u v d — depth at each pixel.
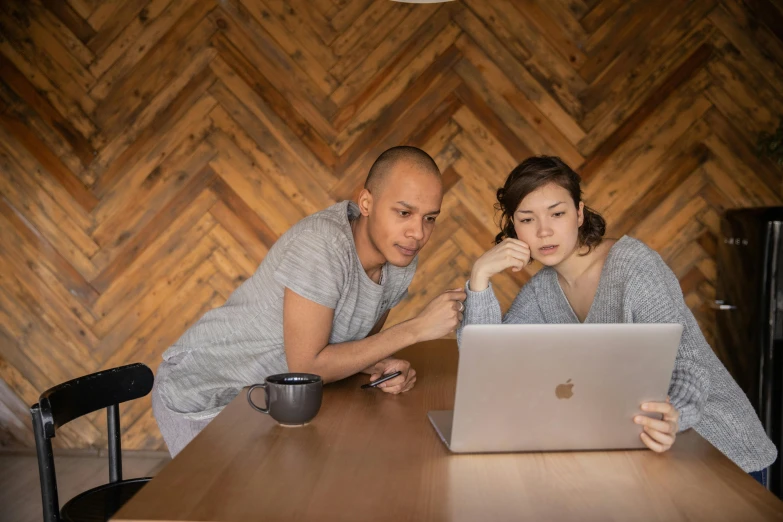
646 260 1.63
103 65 3.46
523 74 3.43
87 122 3.48
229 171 3.48
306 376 1.43
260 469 1.15
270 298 1.81
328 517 0.98
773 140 3.25
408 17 3.43
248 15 3.44
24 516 2.78
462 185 3.46
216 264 3.50
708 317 3.46
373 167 1.78
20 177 3.49
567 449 1.26
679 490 1.09
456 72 3.44
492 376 1.19
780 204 3.40
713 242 3.44
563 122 3.44
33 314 3.52
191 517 0.97
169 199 3.49
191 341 1.92
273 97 3.46
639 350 1.21
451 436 1.23
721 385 1.66
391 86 3.44
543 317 1.97
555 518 0.99
